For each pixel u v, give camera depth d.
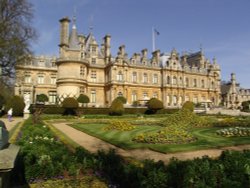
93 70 62.25
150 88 66.19
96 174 7.43
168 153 11.86
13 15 32.75
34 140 11.59
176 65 70.00
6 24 31.66
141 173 6.41
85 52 60.75
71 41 57.22
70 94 53.97
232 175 6.29
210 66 78.00
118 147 13.66
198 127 24.41
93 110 45.16
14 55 32.62
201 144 13.98
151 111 51.31
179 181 5.91
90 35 64.88
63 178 7.20
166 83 67.69
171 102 67.69
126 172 6.66
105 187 6.63
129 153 12.01
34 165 7.15
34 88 59.50
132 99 63.03
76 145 13.55
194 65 76.94
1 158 3.46
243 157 7.32
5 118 37.66
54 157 7.99
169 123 25.36
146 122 29.88
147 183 6.00
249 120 28.58
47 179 7.11
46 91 61.03
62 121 33.00
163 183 5.93
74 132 20.77
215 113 55.12
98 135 17.88
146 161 7.54
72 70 54.97
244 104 70.62
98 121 32.06
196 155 11.56
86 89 58.94
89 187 6.61
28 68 59.31
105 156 8.25
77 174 7.42
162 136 14.85
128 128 21.25
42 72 61.19
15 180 6.87
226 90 95.19
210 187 5.67
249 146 14.08
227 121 27.72
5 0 31.83
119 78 61.25
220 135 18.27
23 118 35.88
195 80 74.75
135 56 66.44
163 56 72.50
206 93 76.25
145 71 66.12
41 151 8.47
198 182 5.76
